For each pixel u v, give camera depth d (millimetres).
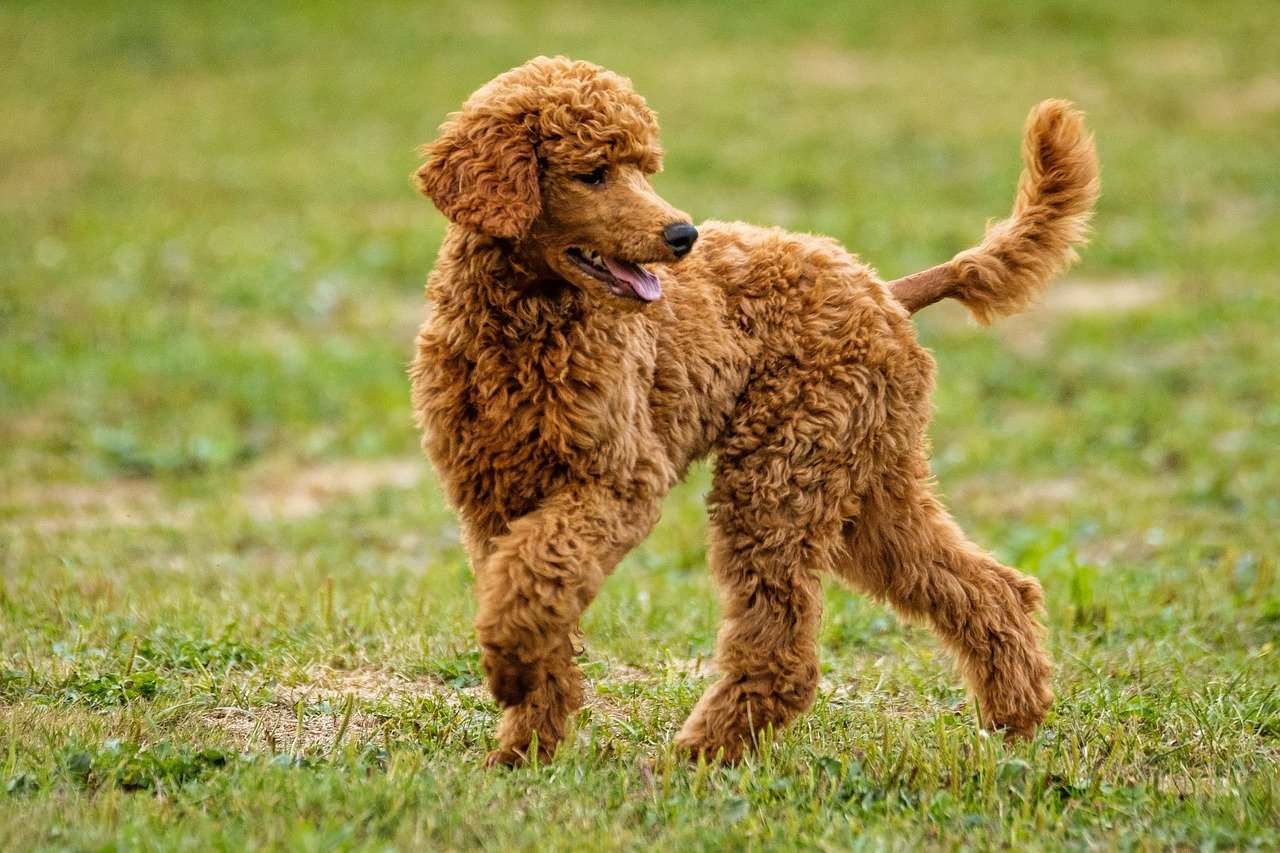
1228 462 25984
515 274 11906
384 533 23422
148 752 11977
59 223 41688
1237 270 40219
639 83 57438
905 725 13531
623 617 17375
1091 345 34438
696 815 11273
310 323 35656
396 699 14320
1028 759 12672
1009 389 31578
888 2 70000
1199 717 13703
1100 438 28297
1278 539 21312
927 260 39125
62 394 30188
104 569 20031
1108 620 17328
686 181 46625
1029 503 24594
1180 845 11031
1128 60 62281
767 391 13023
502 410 11922
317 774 11547
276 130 52062
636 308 11656
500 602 11414
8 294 35688
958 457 26859
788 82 58625
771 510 12906
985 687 13703
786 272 13141
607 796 11586
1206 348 33969
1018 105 56188
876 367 13156
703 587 19578
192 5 67562
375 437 28484
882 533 13719
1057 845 10852
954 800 11719
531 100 11836
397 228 42188
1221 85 59000
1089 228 14469
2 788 11258
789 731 13094
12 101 53562
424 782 11492
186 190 45438
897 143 51562
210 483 25969
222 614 16953
